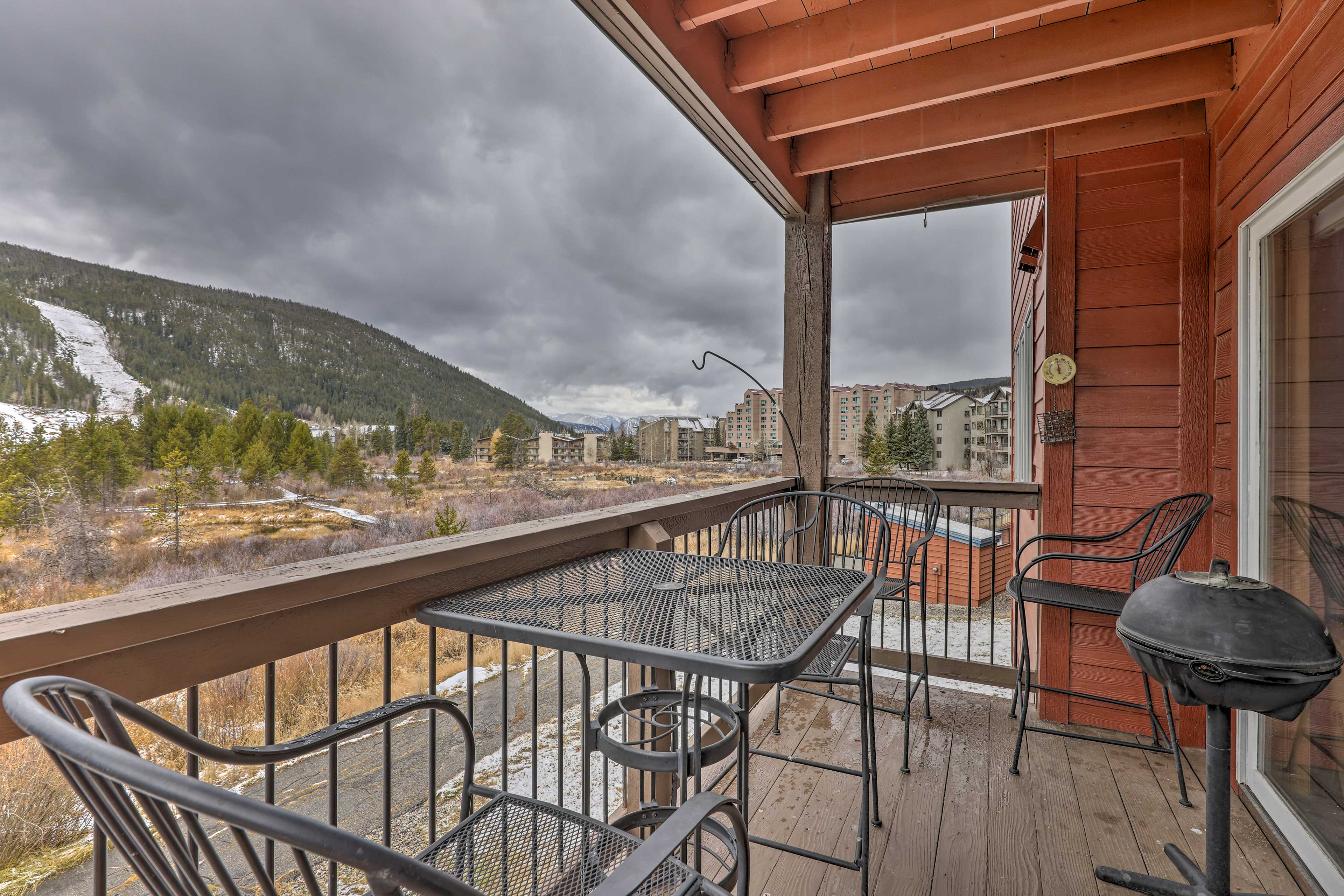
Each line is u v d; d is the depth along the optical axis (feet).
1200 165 8.21
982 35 7.50
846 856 5.86
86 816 6.72
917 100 7.92
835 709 9.10
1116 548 8.60
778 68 7.37
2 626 2.30
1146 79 7.82
